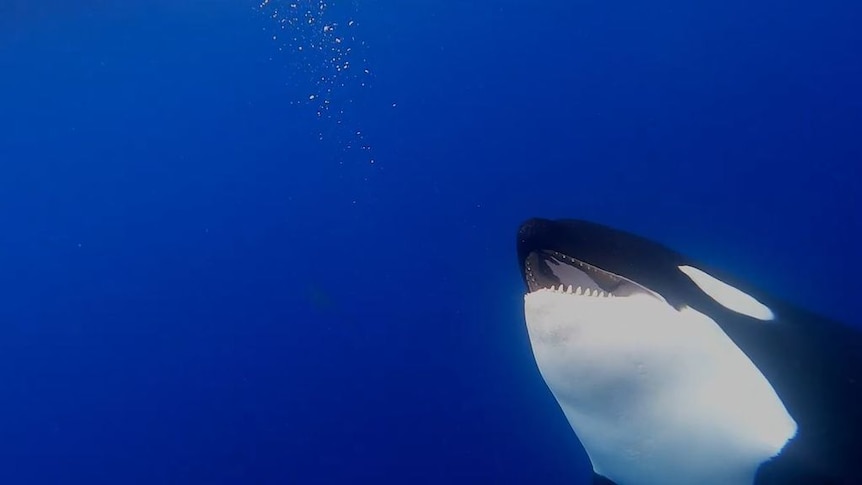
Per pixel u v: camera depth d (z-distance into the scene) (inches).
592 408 108.6
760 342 107.0
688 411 103.0
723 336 105.5
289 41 317.1
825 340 108.3
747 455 101.1
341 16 314.0
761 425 100.1
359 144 307.6
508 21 324.5
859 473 92.0
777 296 119.0
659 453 107.8
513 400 249.3
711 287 111.4
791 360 105.0
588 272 114.0
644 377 103.2
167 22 346.0
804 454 96.3
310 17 317.7
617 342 102.7
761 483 100.9
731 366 102.9
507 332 261.7
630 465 112.0
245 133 326.6
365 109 305.6
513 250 285.9
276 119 314.5
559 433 240.7
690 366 102.3
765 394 102.0
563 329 105.0
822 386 101.3
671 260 112.9
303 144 305.1
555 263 116.0
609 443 111.4
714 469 105.0
